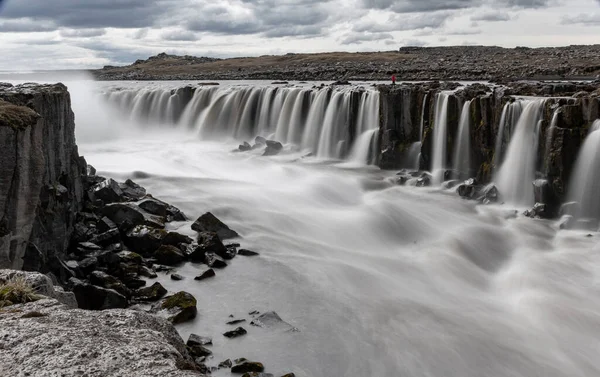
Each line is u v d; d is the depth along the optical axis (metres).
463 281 22.84
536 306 20.23
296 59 123.44
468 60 95.19
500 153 32.44
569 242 26.27
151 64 142.50
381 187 34.38
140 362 7.58
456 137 34.78
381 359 15.98
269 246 24.28
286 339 16.52
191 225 24.81
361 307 19.02
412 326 18.03
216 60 146.12
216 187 31.95
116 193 26.64
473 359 16.50
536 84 38.31
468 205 31.06
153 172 35.59
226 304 18.67
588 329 18.80
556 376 16.06
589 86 34.06
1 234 14.61
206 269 21.30
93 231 23.12
